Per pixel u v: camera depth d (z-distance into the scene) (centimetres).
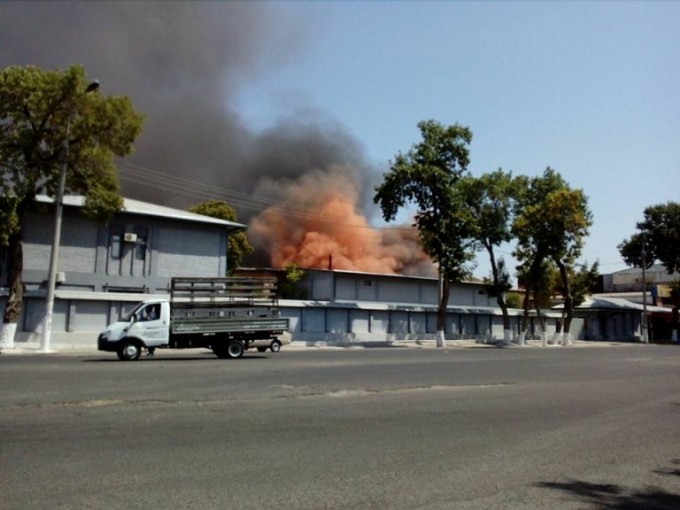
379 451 763
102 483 588
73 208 3522
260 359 2267
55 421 875
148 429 841
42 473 614
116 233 3716
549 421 1030
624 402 1299
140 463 664
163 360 2153
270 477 629
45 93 2716
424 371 1847
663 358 2933
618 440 891
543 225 4775
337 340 4269
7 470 622
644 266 5984
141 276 3759
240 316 2359
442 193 4238
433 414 1052
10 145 2727
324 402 1141
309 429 884
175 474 627
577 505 575
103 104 2862
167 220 3878
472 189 4734
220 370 1706
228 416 959
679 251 6400
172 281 2284
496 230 4756
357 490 593
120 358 2169
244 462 685
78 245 3572
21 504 520
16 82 2672
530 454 779
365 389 1350
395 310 4681
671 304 8350
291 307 4088
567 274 5559
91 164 2956
